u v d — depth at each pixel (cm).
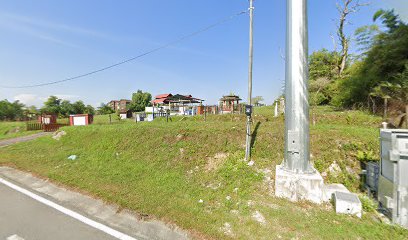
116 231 325
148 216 362
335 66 1903
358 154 524
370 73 1077
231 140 727
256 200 411
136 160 726
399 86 855
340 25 1831
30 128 2205
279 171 436
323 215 351
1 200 444
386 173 356
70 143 1062
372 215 354
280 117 1109
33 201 438
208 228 320
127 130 972
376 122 832
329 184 462
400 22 1045
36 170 637
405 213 317
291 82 430
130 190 469
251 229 317
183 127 873
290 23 432
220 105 2108
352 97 1210
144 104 6059
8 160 781
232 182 503
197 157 675
